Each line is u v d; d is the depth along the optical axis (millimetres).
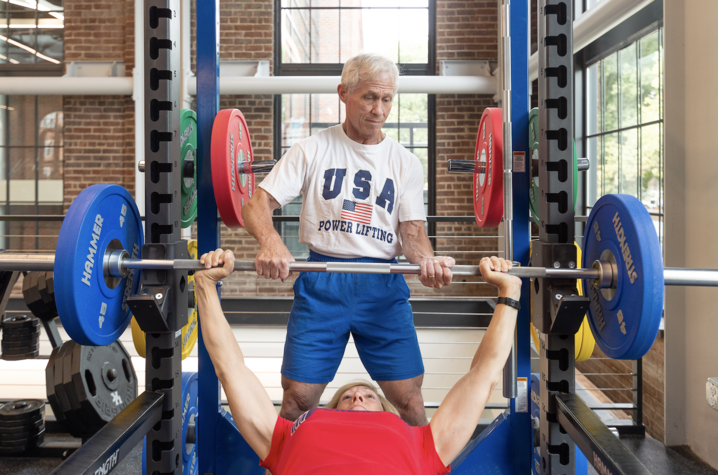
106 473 1188
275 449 1388
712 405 2213
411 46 6070
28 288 2893
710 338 2742
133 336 1964
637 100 3789
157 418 1508
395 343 1693
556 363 1611
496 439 1887
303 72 6062
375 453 1269
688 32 2797
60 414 2625
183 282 1597
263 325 5246
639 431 3127
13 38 6062
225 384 1401
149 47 1493
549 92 1533
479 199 2053
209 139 1847
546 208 1551
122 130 5977
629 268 1311
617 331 1394
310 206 1678
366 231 1661
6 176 6062
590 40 3945
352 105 1585
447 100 5918
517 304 1444
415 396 1722
